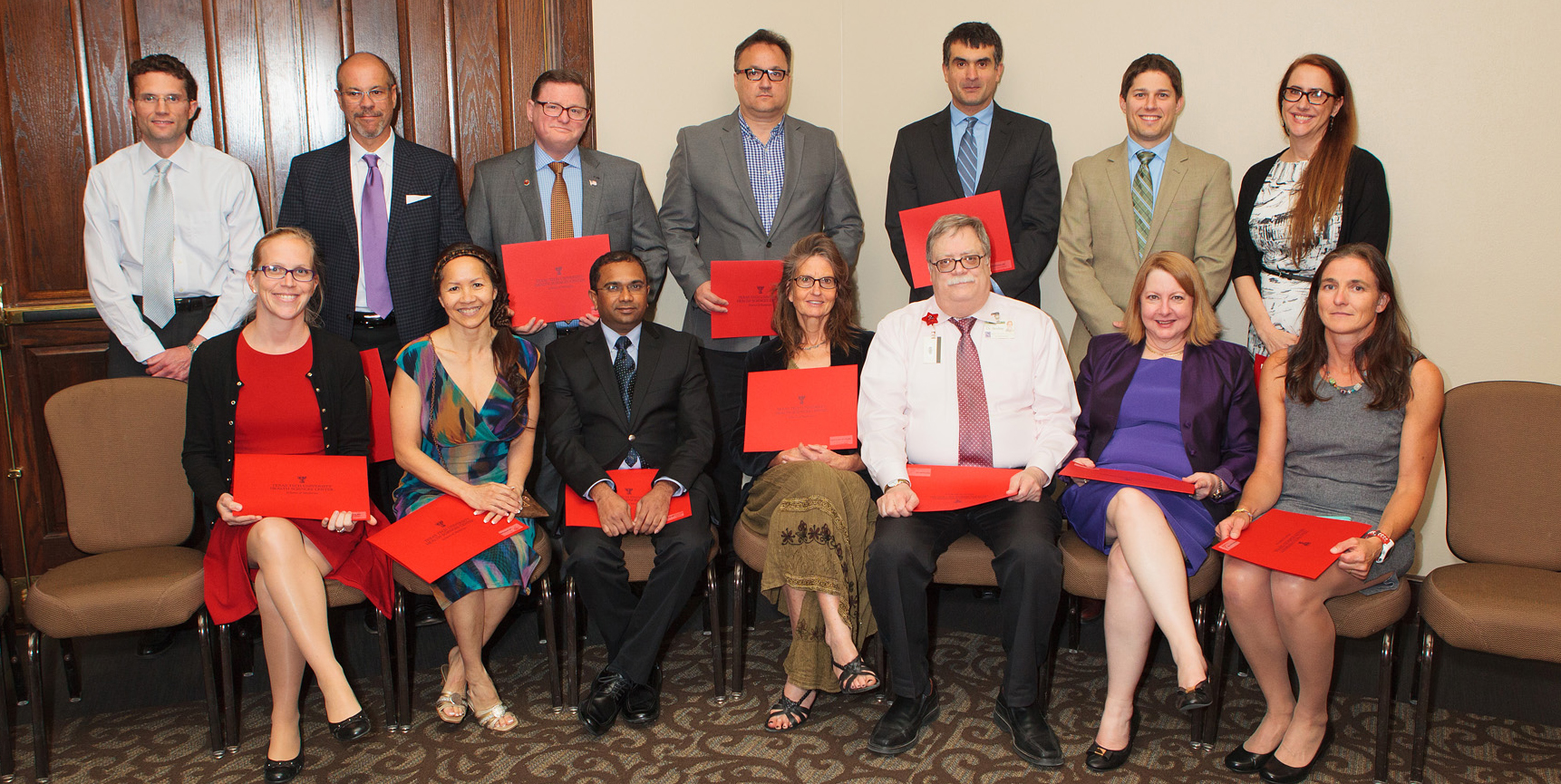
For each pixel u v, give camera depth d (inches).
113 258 109.1
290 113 125.4
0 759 88.7
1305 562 81.6
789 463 99.3
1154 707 100.1
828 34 156.6
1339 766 88.1
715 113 149.4
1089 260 121.6
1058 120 138.9
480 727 97.4
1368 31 115.1
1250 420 97.0
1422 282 116.0
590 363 105.0
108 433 98.2
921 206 129.0
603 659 114.9
